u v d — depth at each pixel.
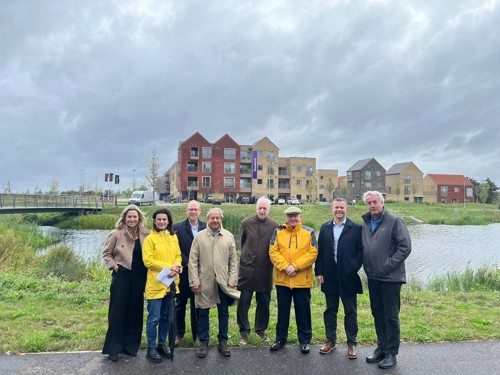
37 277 9.48
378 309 4.68
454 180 88.38
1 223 21.75
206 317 4.81
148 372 4.19
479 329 5.57
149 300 4.63
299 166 69.81
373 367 4.38
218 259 4.84
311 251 4.92
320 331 5.46
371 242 4.70
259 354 4.73
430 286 10.48
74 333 5.26
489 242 25.34
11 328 5.40
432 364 4.44
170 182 77.19
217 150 62.09
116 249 4.71
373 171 82.25
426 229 35.75
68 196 40.03
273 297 7.88
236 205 45.66
